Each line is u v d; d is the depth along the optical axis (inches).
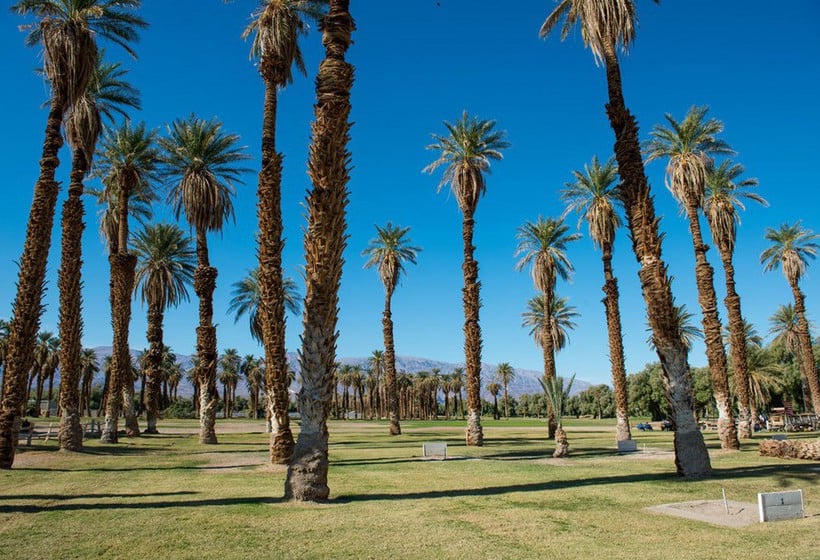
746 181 1289.4
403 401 5521.7
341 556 277.0
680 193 1085.8
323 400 440.5
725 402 967.6
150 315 1642.5
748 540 309.3
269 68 867.4
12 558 270.4
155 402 1614.2
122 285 1254.3
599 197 1346.0
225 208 1316.4
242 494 470.6
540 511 394.6
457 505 416.8
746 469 635.5
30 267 706.8
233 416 4879.4
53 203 745.0
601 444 1232.2
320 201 459.8
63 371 928.3
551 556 278.7
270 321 780.0
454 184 1301.7
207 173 1264.8
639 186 653.3
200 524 344.5
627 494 473.1
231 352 4461.1
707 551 287.1
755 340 2444.6
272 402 764.6
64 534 318.7
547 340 1440.7
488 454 947.3
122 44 952.9
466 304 1248.8
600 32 693.9
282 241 815.1
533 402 6063.0
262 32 877.8
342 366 5669.3
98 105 1063.0
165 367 4015.8
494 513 386.3
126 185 1302.9
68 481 561.9
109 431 1189.1
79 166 967.6
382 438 1567.4
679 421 592.1
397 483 557.6
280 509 395.2
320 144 467.8
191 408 4448.8
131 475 618.5
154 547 290.8
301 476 428.8
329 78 480.7
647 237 634.8
